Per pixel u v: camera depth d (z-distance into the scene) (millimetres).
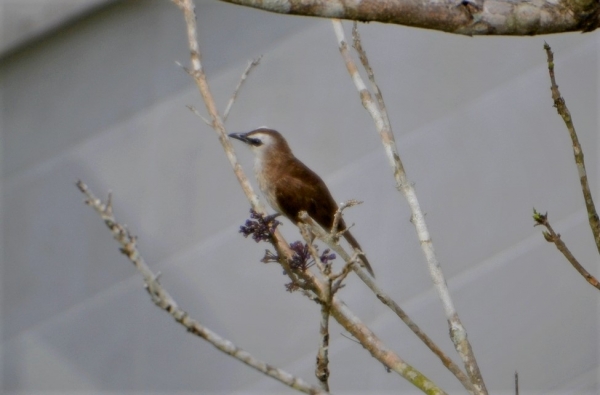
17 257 12406
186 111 12297
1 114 12180
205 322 12477
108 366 12570
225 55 12250
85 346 12531
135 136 12297
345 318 5852
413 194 6055
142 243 12375
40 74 12141
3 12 11742
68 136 12266
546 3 5332
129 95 12242
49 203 12344
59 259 12438
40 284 12438
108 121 12273
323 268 4828
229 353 4371
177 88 12250
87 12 11953
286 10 4938
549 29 5309
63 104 12219
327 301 4781
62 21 11898
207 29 12203
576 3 5273
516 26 5258
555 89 5449
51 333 12500
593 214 5371
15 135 12242
